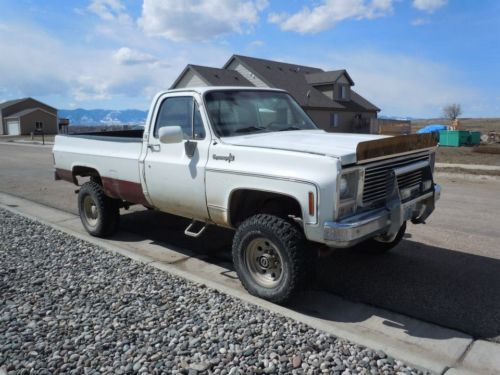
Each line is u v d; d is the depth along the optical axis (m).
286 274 4.08
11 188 11.44
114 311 4.01
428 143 4.73
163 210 5.63
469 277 5.01
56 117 67.62
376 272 5.18
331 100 39.66
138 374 3.06
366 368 3.09
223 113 4.98
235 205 4.62
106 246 5.94
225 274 5.21
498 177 13.06
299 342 3.43
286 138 4.68
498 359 3.40
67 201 9.66
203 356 3.25
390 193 4.17
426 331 3.84
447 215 7.96
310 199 3.82
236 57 37.97
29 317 3.91
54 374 3.08
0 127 69.06
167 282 4.67
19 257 5.54
